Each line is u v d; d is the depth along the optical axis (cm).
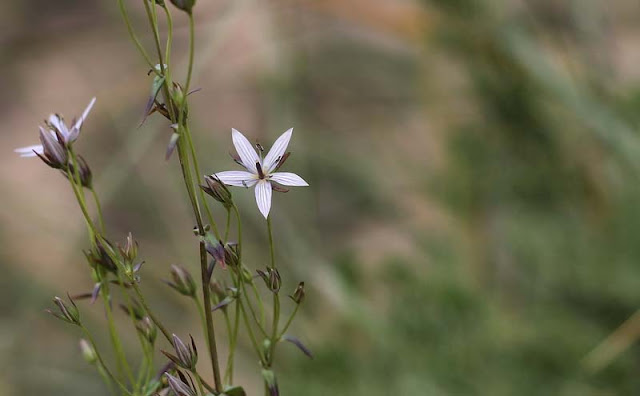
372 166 116
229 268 64
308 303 98
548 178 99
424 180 109
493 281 98
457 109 109
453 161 104
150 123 105
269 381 64
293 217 112
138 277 63
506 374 87
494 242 100
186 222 115
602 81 100
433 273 94
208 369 95
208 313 64
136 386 65
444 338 90
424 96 112
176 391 63
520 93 99
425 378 87
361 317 92
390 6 104
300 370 91
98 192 104
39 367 105
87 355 65
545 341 88
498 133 102
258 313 97
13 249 113
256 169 63
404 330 91
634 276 90
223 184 62
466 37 99
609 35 108
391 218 116
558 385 86
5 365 104
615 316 90
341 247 114
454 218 103
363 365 89
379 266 100
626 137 87
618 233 93
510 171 101
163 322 101
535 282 95
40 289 108
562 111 100
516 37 93
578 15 105
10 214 117
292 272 100
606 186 97
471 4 96
